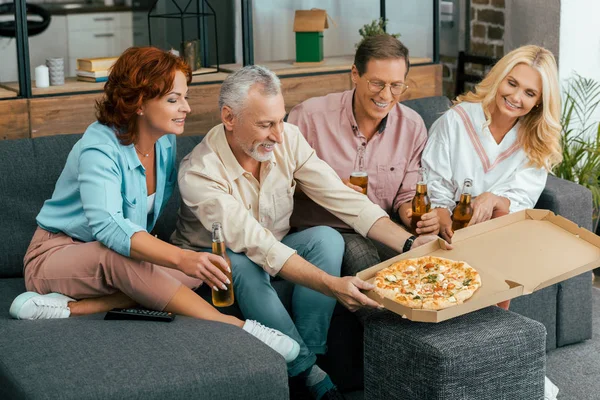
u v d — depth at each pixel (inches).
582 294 117.6
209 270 85.7
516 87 107.7
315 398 94.5
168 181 101.3
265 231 92.7
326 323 96.8
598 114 160.7
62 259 89.4
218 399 75.5
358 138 111.0
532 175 111.6
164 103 89.4
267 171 98.5
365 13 202.4
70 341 80.4
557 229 98.7
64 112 132.7
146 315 85.4
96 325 84.4
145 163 95.0
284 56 203.9
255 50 200.4
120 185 89.7
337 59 174.1
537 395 88.7
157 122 90.1
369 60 104.0
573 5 156.1
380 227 99.3
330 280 87.6
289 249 91.3
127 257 87.6
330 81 156.2
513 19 170.1
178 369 75.4
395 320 87.8
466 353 82.4
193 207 95.2
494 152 112.3
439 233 103.5
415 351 83.6
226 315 89.0
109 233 86.4
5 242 102.0
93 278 88.2
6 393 76.5
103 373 74.3
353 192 101.6
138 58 88.4
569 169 149.9
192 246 99.8
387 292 83.6
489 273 87.5
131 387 72.9
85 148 88.9
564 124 155.0
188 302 87.7
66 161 100.8
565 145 151.7
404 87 106.2
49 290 90.6
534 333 86.5
